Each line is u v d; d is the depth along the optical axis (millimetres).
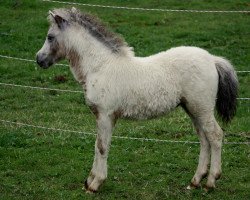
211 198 6562
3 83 10445
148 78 6469
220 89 6691
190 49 6668
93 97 6535
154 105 6496
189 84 6500
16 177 7086
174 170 7422
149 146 8180
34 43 12945
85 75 6656
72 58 6727
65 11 6691
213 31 13945
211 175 6699
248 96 10266
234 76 6699
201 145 6797
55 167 7371
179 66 6512
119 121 9094
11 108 9602
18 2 15680
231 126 8906
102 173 6621
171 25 14523
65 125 8836
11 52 12305
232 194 6707
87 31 6656
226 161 7648
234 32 13914
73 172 7250
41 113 9367
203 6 16078
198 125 6746
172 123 9055
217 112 6828
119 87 6469
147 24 14602
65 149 7953
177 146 8164
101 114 6543
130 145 8148
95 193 6629
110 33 6668
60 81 11023
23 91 10406
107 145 6594
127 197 6609
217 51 12656
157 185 6930
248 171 7375
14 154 7730
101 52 6598
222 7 16031
